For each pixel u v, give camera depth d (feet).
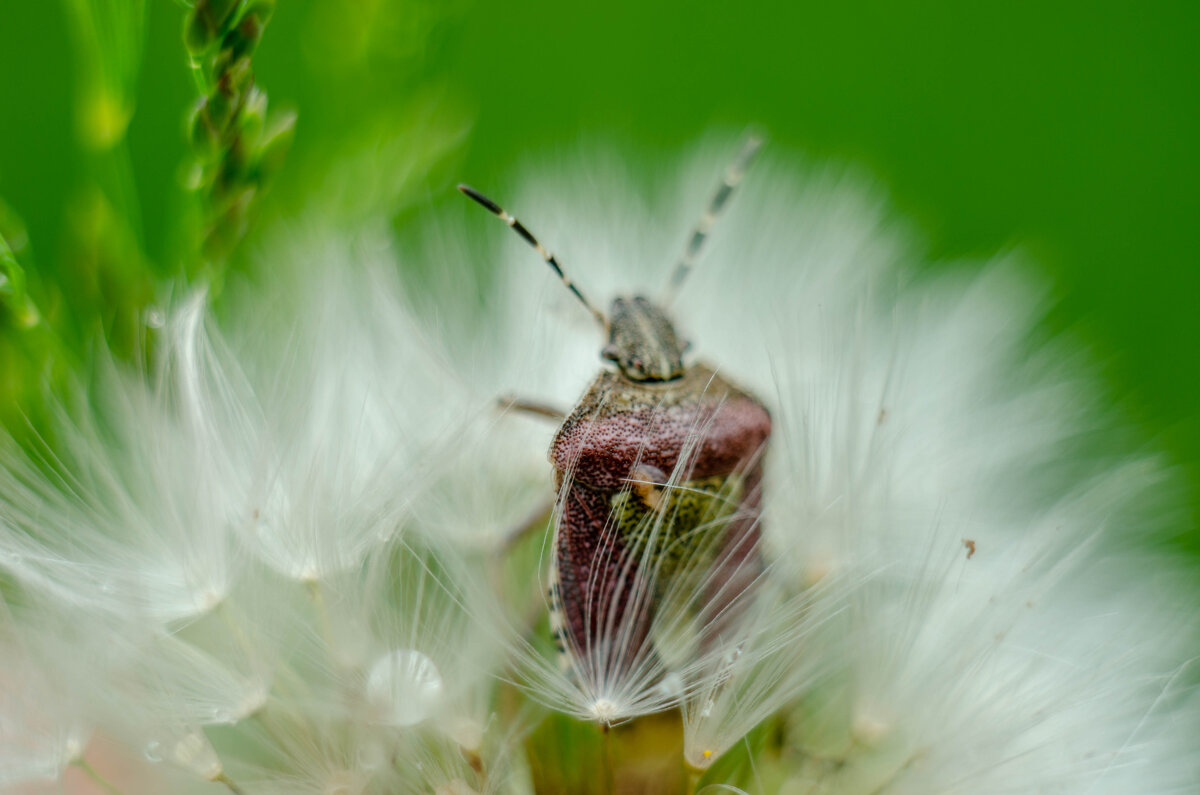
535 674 0.29
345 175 0.32
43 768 0.28
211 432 0.29
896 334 0.30
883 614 0.30
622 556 0.28
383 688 0.29
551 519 0.29
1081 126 0.43
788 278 0.34
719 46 0.44
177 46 0.37
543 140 0.39
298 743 0.29
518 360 0.32
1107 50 0.43
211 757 0.29
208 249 0.29
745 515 0.29
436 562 0.30
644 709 0.28
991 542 0.31
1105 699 0.31
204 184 0.29
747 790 0.30
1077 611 0.32
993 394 0.34
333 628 0.29
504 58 0.42
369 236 0.32
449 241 0.34
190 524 0.29
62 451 0.30
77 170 0.37
